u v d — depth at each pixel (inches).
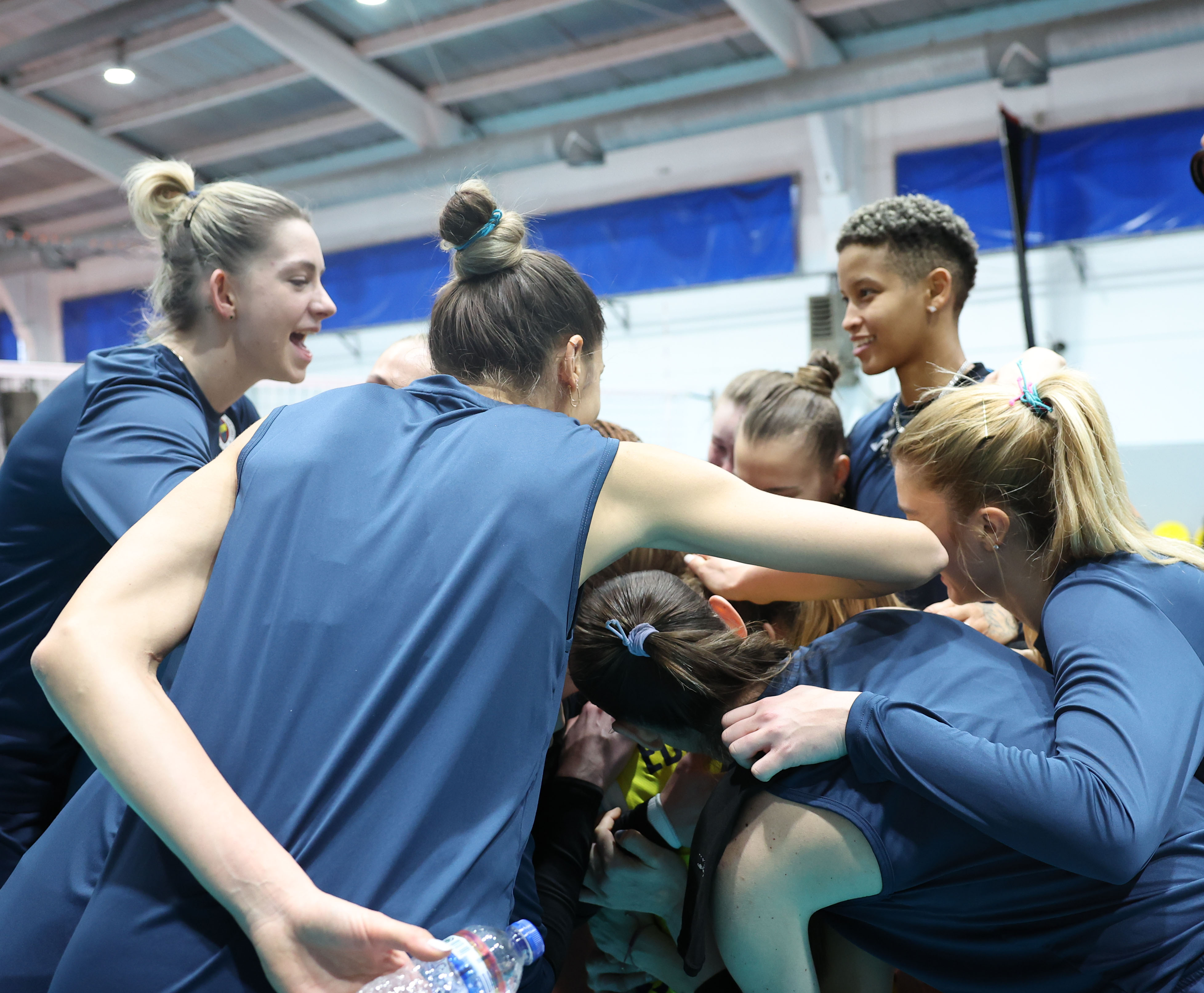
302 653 33.1
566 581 34.8
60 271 451.5
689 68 315.0
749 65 309.0
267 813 31.5
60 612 54.5
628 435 60.8
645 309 334.3
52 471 53.2
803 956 40.8
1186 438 257.8
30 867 39.2
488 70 323.0
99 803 39.3
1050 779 34.8
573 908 44.4
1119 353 266.1
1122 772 34.7
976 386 46.9
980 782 35.7
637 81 323.9
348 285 379.9
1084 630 39.4
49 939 37.0
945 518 45.2
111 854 33.4
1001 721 39.3
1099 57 253.6
